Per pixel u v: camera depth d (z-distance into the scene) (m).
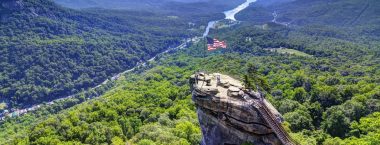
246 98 66.88
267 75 191.38
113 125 140.88
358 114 116.56
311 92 140.62
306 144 94.12
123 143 121.69
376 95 127.19
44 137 128.88
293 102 127.75
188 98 163.75
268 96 137.50
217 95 68.31
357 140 95.50
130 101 166.38
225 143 69.19
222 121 68.62
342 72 193.50
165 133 115.25
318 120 121.06
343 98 132.75
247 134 66.88
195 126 124.25
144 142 110.12
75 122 140.75
